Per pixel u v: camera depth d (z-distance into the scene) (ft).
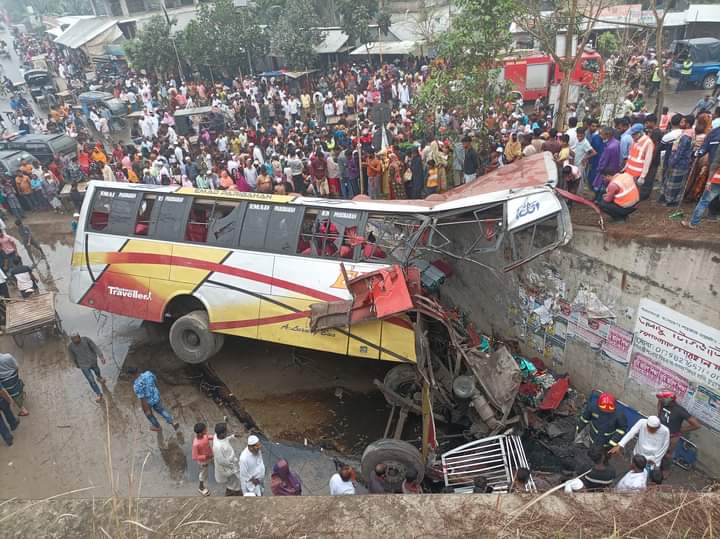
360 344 27.68
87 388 32.65
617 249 24.95
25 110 97.55
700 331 22.29
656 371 24.73
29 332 35.96
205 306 31.19
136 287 32.40
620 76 55.06
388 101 81.00
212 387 32.48
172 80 96.63
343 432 28.71
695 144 28.78
